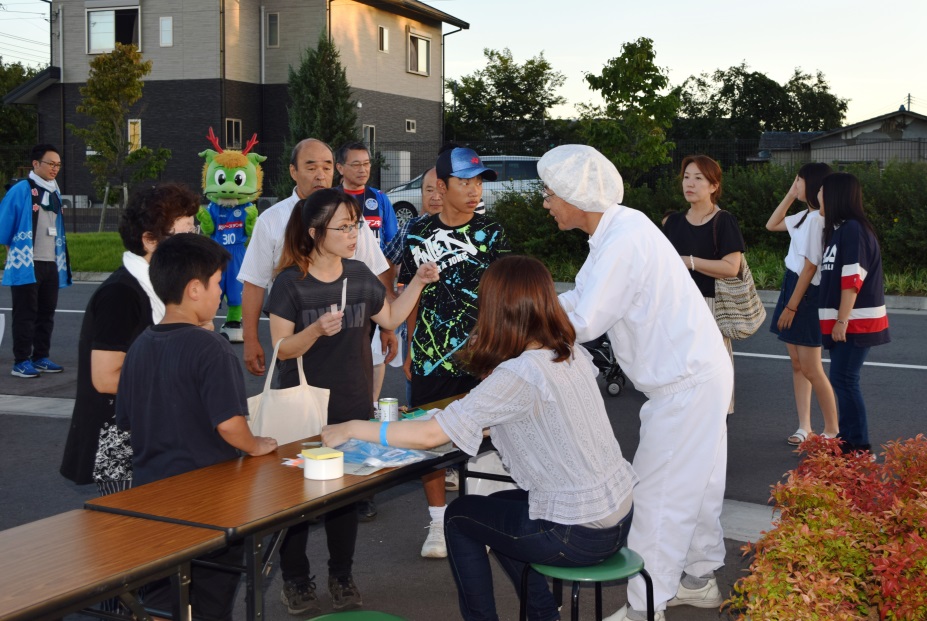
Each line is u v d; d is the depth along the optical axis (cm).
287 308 427
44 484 651
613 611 456
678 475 404
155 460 349
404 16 4041
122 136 3369
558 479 333
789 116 7381
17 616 223
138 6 3569
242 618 446
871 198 1634
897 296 1438
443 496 521
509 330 334
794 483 381
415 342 515
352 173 711
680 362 399
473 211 517
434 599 468
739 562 503
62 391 935
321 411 406
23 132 5653
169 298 344
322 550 546
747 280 621
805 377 699
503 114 5066
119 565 253
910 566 327
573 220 409
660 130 1975
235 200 1186
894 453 415
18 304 991
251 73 3650
